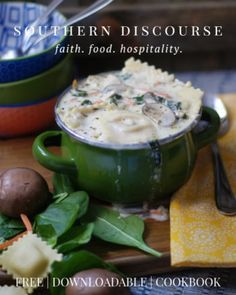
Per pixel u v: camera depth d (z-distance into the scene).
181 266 0.60
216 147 0.73
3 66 0.72
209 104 0.80
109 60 0.92
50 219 0.62
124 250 0.62
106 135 0.63
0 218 0.64
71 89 0.70
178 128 0.64
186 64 0.94
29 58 0.73
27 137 0.77
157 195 0.66
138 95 0.68
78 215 0.63
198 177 0.69
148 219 0.65
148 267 0.62
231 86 0.89
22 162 0.73
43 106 0.76
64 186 0.67
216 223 0.64
